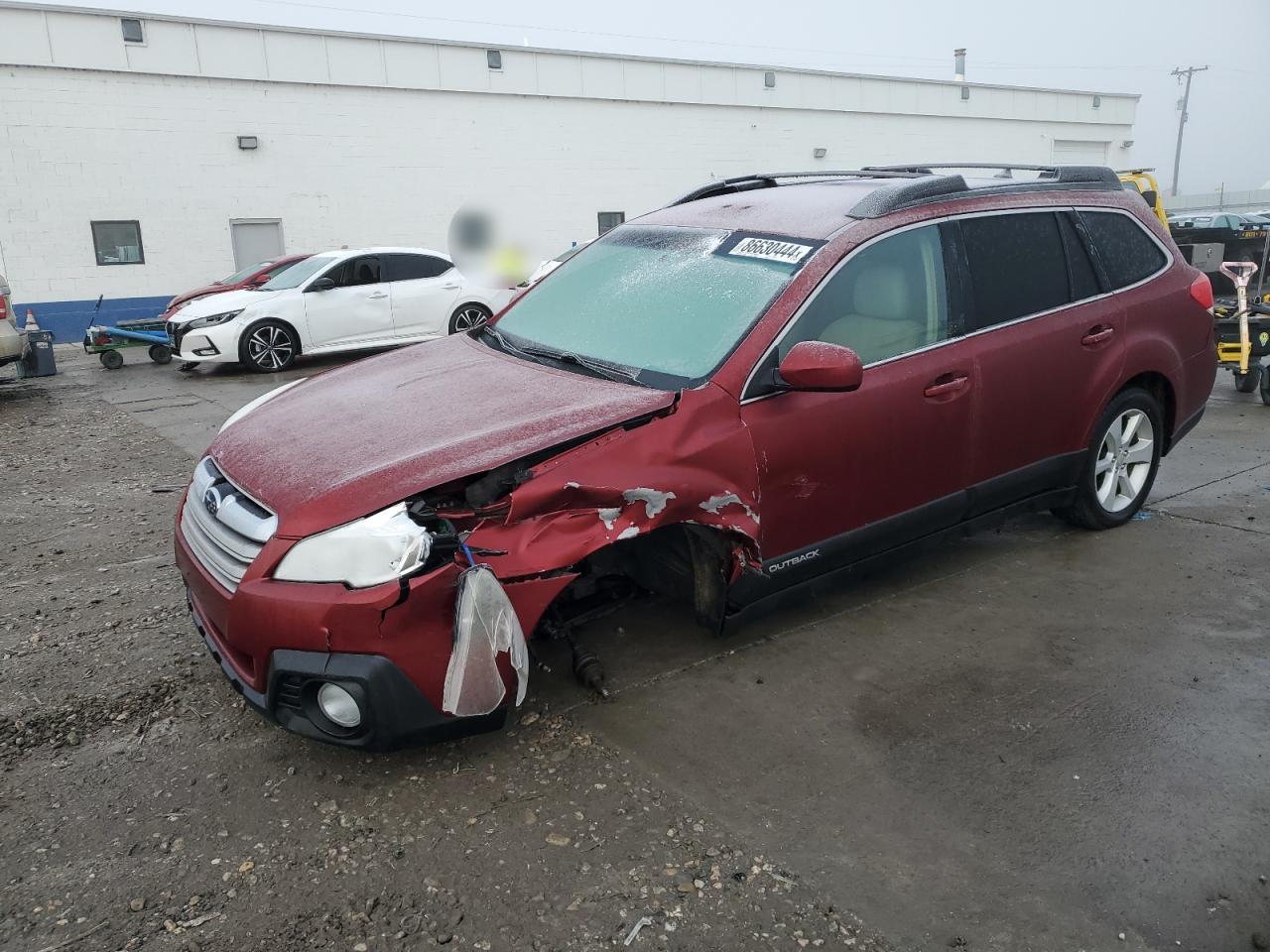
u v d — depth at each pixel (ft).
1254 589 14.23
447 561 9.22
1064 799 9.48
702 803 9.49
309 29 62.59
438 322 44.75
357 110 65.36
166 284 60.95
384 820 9.30
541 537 9.73
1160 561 15.35
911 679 11.80
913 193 13.01
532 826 9.17
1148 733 10.58
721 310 11.88
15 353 35.53
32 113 55.62
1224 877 8.39
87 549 17.31
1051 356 14.08
